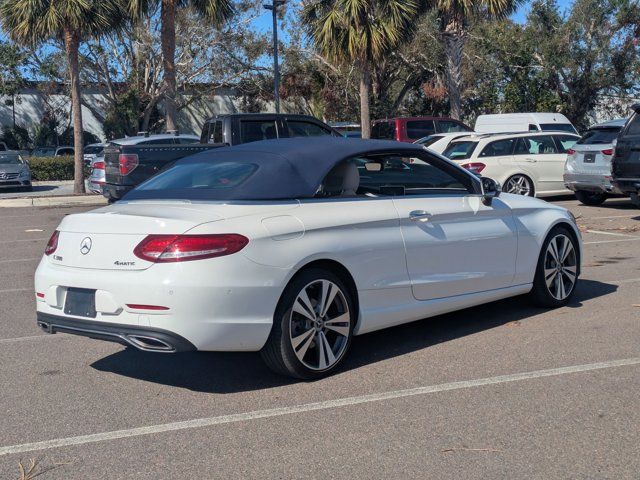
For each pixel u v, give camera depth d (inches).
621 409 193.3
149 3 1026.7
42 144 1817.2
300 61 1638.8
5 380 228.2
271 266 204.8
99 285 203.0
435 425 185.2
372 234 231.5
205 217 203.0
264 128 585.0
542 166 674.8
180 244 196.2
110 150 585.9
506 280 274.2
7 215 748.6
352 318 228.5
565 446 171.9
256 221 207.6
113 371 236.2
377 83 1566.2
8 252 486.3
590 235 490.3
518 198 288.4
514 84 1517.0
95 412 200.5
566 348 245.8
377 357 242.7
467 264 258.8
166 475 161.9
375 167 249.9
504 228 271.1
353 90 1573.6
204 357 250.4
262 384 220.2
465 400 201.6
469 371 225.6
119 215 210.8
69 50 968.3
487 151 666.2
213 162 244.1
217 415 196.1
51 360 248.7
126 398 211.0
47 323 218.7
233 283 198.2
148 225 202.1
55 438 183.3
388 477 158.1
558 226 296.2
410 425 185.6
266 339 207.0
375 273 231.6
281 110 1830.7
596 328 268.5
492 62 1521.9
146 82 1737.2
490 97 1566.2
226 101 1935.3
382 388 212.8
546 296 292.8
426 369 228.8
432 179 261.9
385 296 235.5
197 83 1753.2
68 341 272.2
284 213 214.8
